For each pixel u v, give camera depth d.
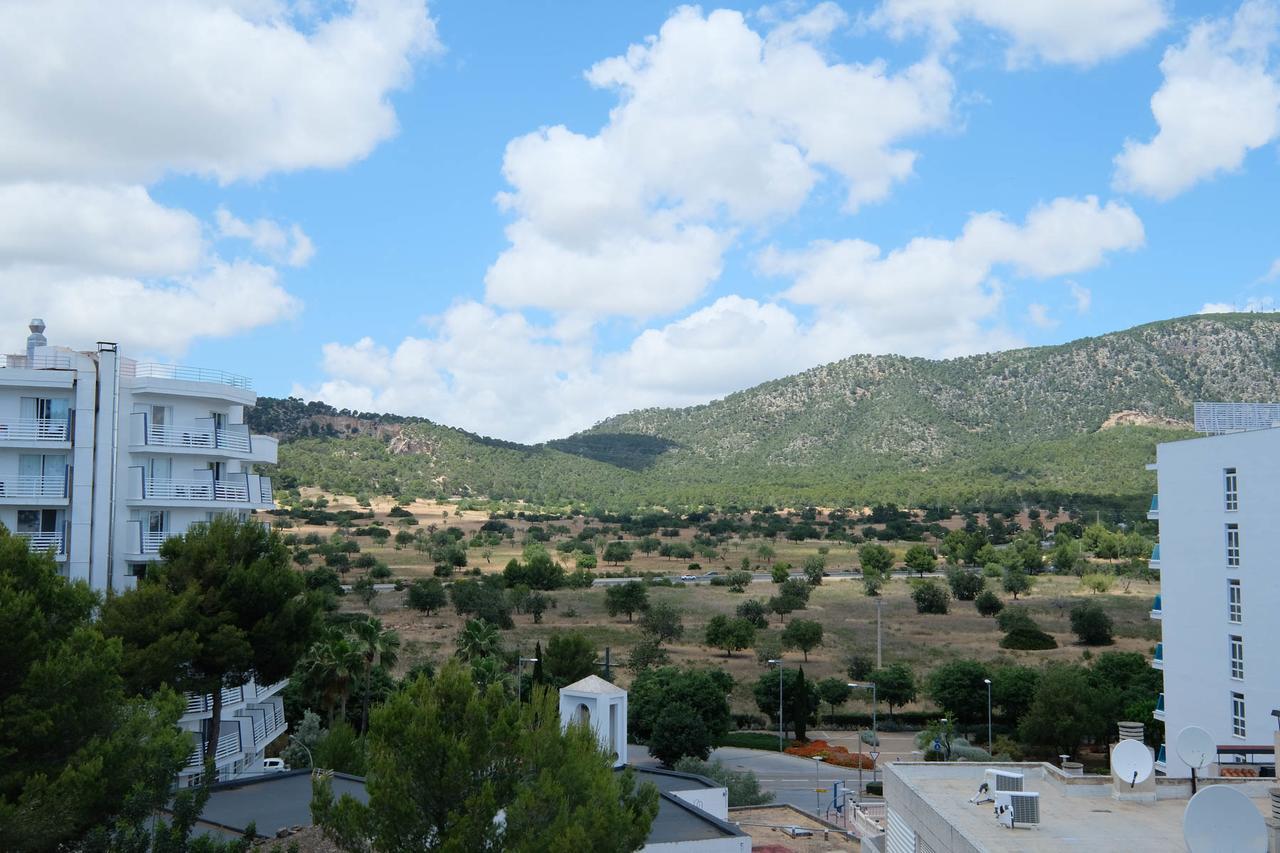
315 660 63.03
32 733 23.50
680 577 186.50
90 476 50.75
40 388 50.88
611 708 41.44
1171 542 54.09
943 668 93.50
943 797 28.92
